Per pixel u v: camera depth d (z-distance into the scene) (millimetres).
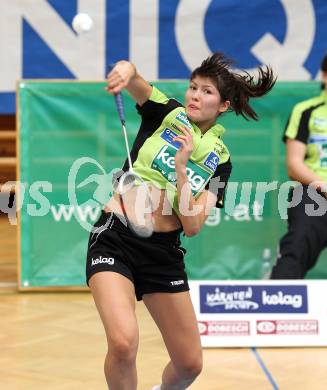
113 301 8234
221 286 13289
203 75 8938
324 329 13359
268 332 13289
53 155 16297
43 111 16234
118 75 8547
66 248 16516
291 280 13414
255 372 11805
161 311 8797
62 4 19516
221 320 13227
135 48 19578
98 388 10875
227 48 19578
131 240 8641
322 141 15391
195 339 8836
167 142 8914
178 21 19516
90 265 8602
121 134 16297
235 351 12992
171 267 8758
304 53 19562
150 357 12352
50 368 11742
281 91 16328
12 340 13188
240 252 16500
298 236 14969
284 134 15562
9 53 19656
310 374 11734
